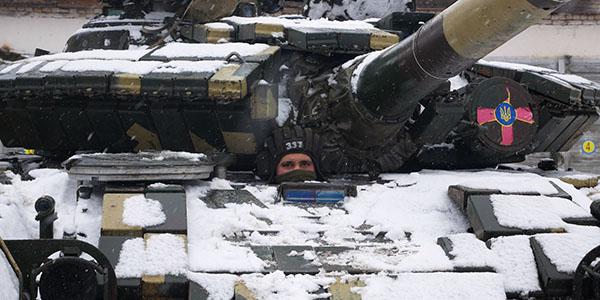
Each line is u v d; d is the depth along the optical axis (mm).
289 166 8414
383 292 6133
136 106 8531
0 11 24484
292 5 13430
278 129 8594
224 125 8484
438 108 8688
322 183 7773
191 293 5957
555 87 9523
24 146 9297
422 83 7418
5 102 8883
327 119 8766
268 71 8719
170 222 6566
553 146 10305
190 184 7660
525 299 6410
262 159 8586
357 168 8906
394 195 7828
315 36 9008
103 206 6730
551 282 6379
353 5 11117
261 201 7539
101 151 9070
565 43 25500
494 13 6121
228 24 9633
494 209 7086
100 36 9820
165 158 7512
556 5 5816
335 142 8742
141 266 6074
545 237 6715
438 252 6750
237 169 9117
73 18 24672
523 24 6133
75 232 6629
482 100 9141
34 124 8945
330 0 11172
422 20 10070
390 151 8977
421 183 8211
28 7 24531
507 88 9242
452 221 7410
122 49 9664
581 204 7668
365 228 7219
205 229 6801
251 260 6352
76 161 7273
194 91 8078
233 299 5953
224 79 8070
